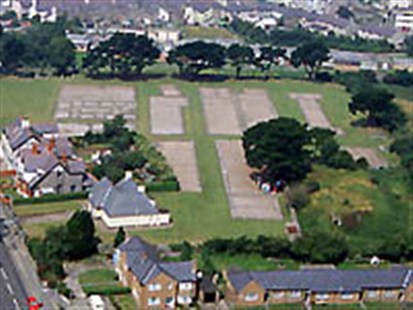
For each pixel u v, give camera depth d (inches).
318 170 7234.3
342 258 5767.7
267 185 7042.3
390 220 6348.4
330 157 7362.2
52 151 6825.8
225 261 5639.8
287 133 6835.6
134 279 5024.6
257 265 5605.3
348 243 5964.6
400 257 5856.3
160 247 5753.0
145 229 6131.9
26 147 7086.6
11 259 5428.2
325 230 6186.0
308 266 5659.5
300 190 6707.7
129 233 6033.5
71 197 6594.5
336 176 7106.3
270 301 5093.5
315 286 5098.4
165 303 4982.8
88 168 7066.9
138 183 6875.0
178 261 5260.8
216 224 6314.0
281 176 7032.5
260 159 6904.5
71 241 5467.5
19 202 6427.2
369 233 6181.1
